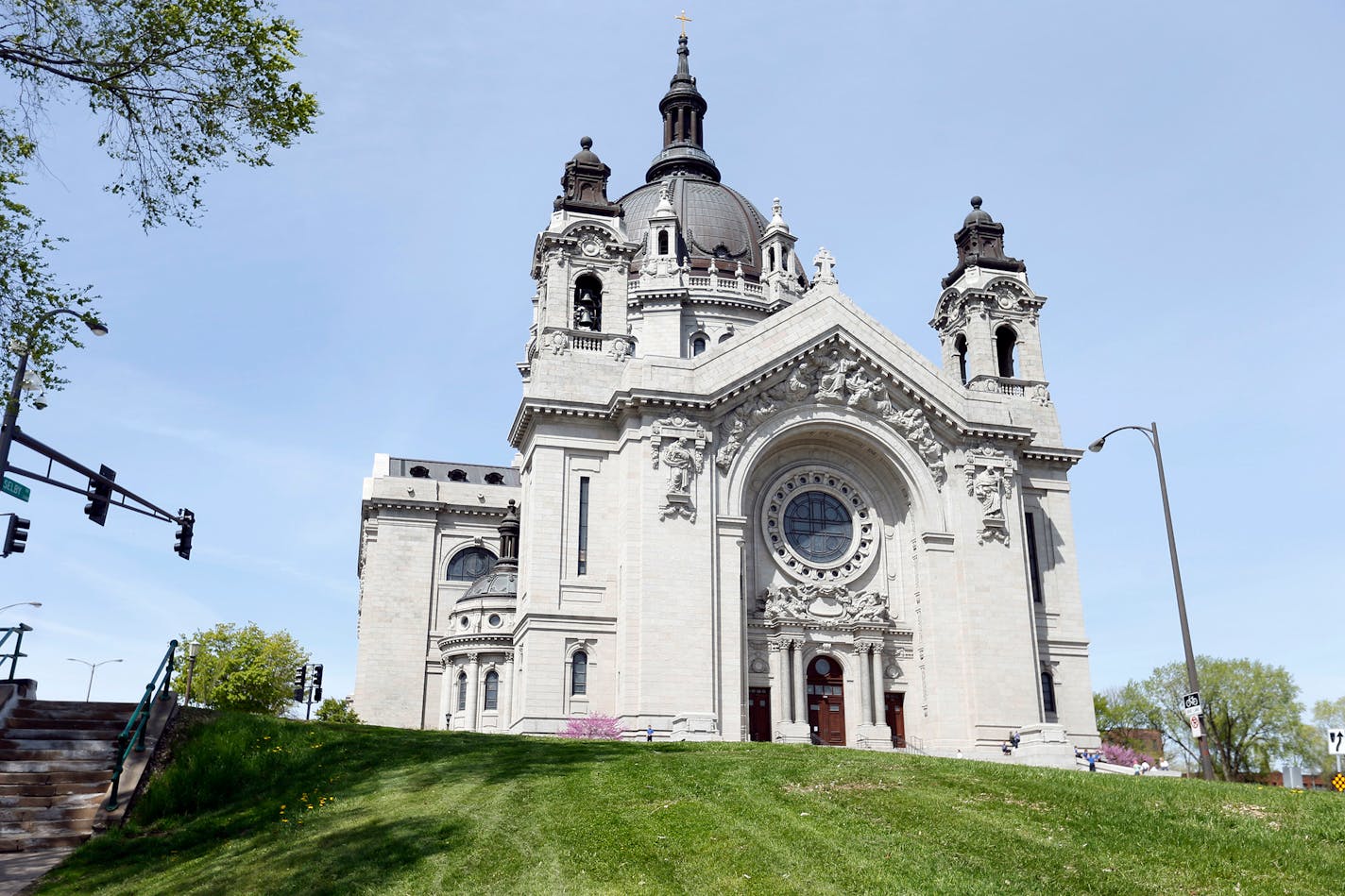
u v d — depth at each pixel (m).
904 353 67.06
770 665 62.41
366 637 84.62
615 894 20.84
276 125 28.36
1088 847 23.25
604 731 56.03
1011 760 58.16
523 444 66.31
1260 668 97.75
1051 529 70.25
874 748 61.44
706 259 94.75
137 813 28.27
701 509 60.53
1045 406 72.44
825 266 68.88
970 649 62.97
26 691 33.69
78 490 35.28
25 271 27.69
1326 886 21.06
